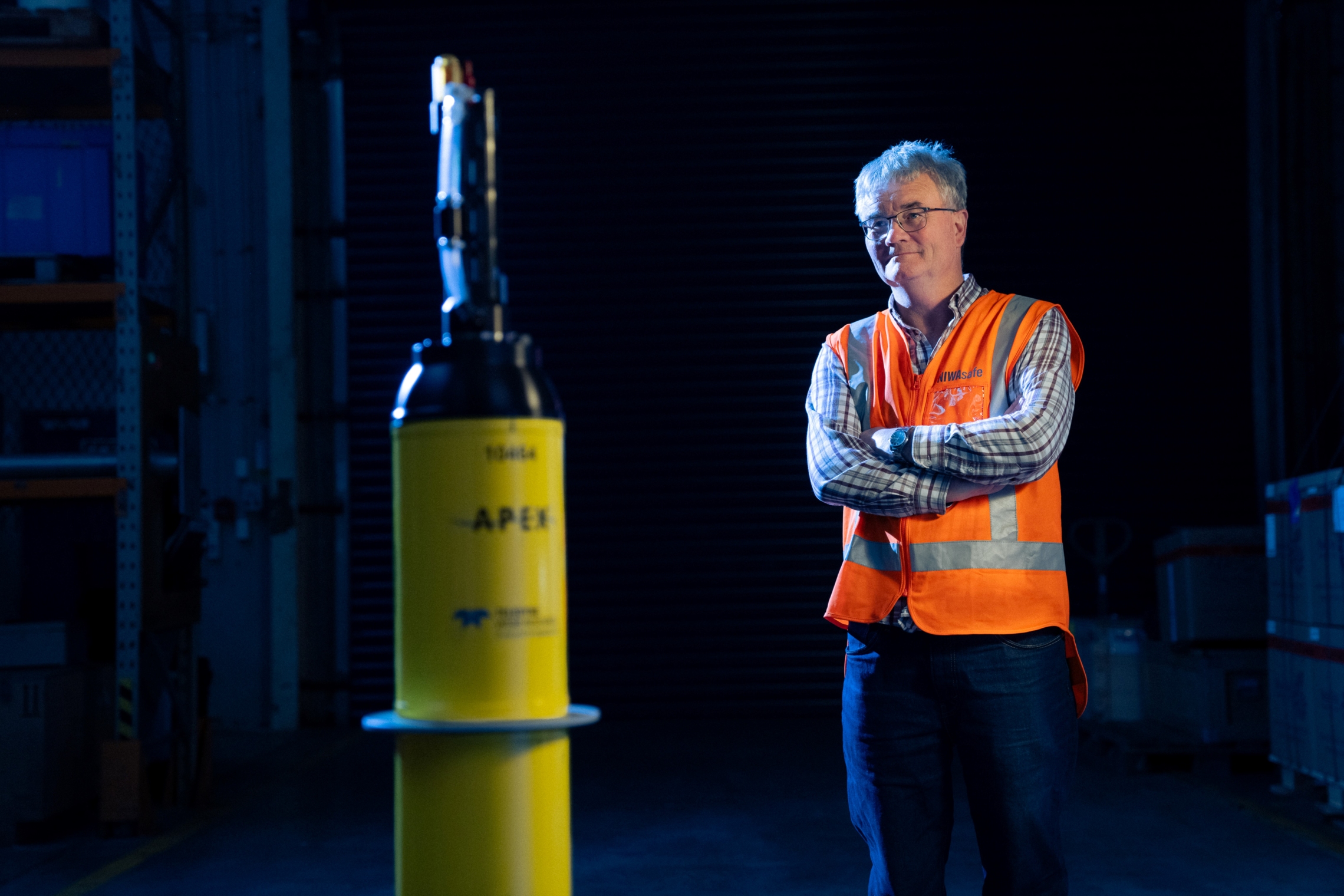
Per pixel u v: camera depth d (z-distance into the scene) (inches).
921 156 76.9
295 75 301.7
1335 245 288.7
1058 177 294.7
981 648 70.1
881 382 79.1
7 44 176.9
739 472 294.0
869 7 297.6
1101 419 292.2
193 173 299.6
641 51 298.8
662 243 296.5
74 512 282.8
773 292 295.3
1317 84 289.6
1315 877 147.2
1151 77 294.8
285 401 294.5
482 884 30.1
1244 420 291.7
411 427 31.4
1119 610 289.1
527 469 31.2
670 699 290.4
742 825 177.0
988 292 78.8
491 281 32.4
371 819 184.5
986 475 70.2
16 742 168.1
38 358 287.3
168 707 202.2
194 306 296.7
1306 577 177.6
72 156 180.4
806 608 291.3
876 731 73.5
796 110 297.1
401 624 31.8
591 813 185.8
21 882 148.5
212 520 293.0
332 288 300.0
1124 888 142.8
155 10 197.5
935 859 73.4
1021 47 295.9
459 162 32.2
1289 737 187.6
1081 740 250.7
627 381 295.6
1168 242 293.7
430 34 300.7
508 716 30.6
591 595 292.5
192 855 162.1
